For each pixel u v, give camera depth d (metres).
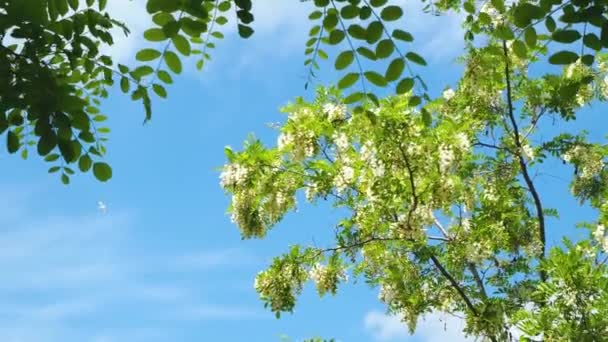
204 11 2.62
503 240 10.66
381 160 9.64
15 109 3.06
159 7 2.60
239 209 11.04
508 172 11.44
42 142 2.85
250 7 2.87
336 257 11.32
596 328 8.13
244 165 10.90
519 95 11.35
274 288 11.09
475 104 11.31
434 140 9.59
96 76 3.62
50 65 3.11
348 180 10.41
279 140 10.63
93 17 2.99
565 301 8.35
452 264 10.71
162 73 3.25
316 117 10.65
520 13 2.94
